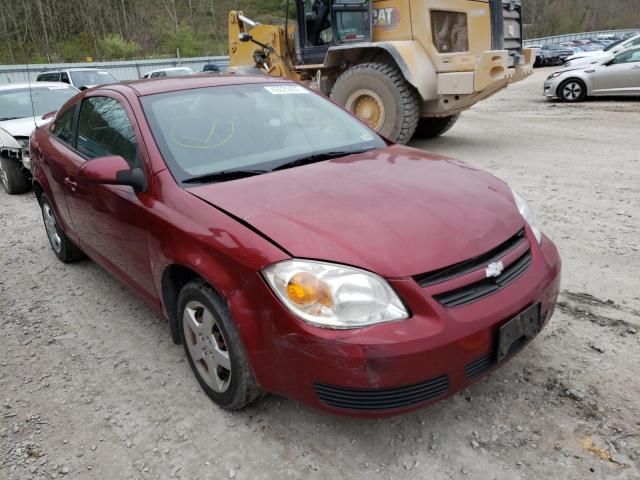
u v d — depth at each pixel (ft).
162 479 7.45
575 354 9.52
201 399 9.04
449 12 25.98
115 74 100.01
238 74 12.28
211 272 7.64
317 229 7.25
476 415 8.21
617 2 250.98
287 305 6.84
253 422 8.40
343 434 8.03
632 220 15.72
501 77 24.90
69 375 9.98
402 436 7.91
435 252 7.04
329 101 12.32
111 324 11.80
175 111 10.23
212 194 8.46
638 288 11.71
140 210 9.28
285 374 7.13
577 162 23.65
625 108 40.32
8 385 9.78
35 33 145.48
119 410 8.91
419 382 6.68
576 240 14.53
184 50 162.91
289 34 32.63
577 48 124.67
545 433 7.77
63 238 14.76
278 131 10.64
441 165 9.77
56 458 7.93
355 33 27.55
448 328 6.70
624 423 7.84
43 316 12.37
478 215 7.89
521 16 30.83
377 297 6.68
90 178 9.12
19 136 23.09
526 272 7.83
